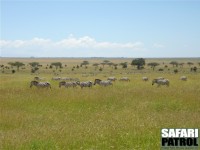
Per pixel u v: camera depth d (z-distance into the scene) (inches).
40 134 534.6
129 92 1173.1
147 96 1064.8
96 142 476.1
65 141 476.4
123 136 502.9
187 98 1007.6
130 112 792.9
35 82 1455.5
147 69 4825.3
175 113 754.2
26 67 5285.4
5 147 450.3
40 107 897.5
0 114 759.1
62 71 4202.8
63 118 738.8
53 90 1294.3
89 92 1178.0
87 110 856.9
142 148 440.8
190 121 606.9
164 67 5383.9
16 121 689.6
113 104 936.9
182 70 4443.9
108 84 1552.7
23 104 937.5
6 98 1025.5
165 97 1035.9
